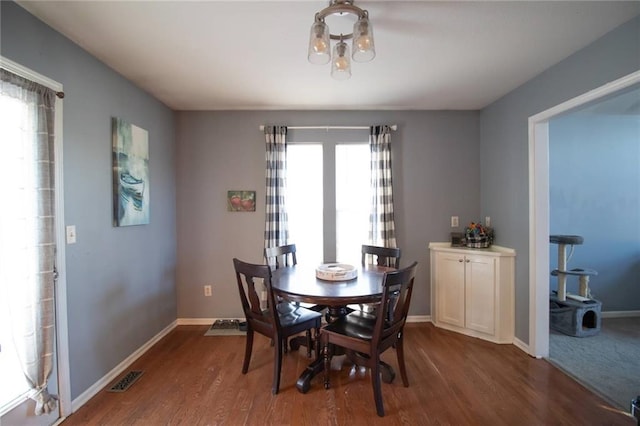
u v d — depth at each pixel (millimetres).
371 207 3254
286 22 1754
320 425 1744
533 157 2516
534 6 1627
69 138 1878
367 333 1948
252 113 3287
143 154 2646
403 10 1642
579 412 1842
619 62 1805
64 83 1847
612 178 3516
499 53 2119
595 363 2414
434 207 3326
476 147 3326
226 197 3287
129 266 2465
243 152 3285
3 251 1525
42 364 1651
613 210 3520
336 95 2885
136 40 1922
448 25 1788
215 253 3289
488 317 2816
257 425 1747
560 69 2229
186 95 2850
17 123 1569
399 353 2105
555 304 3203
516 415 1818
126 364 2398
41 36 1696
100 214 2141
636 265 3508
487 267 2816
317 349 2289
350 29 1814
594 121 3512
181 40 1931
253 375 2270
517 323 2721
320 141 3303
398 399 1972
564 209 3512
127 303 2434
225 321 3256
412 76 2482
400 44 1994
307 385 2059
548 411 1853
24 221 1587
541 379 2195
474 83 2623
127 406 1923
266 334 2135
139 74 2395
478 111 3326
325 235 3316
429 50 2074
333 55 1715
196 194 3279
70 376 1866
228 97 2908
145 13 1657
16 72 1557
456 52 2104
